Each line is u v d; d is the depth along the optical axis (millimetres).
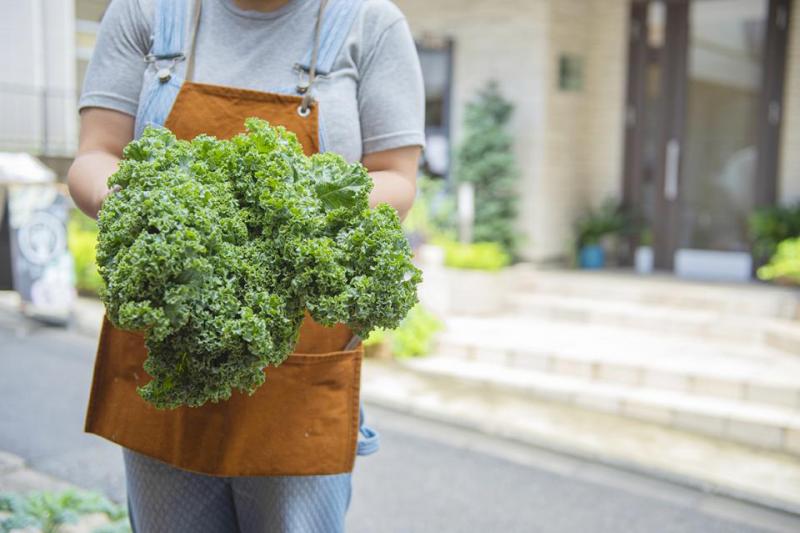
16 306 8430
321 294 1068
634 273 8797
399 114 1380
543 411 5551
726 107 8688
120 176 1047
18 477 3879
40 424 4875
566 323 7582
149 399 1017
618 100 9211
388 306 1086
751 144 8562
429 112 9422
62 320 7922
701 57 8789
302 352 1293
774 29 8305
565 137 8953
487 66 8930
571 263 9086
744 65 8531
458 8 9086
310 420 1293
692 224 8961
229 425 1273
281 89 1328
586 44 9219
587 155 9398
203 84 1279
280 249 1083
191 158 1089
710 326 6875
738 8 8508
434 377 6266
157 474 1370
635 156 9234
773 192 8430
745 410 5242
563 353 6215
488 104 8695
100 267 1015
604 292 7855
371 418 5348
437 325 6934
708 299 7328
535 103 8594
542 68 8523
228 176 1106
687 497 4227
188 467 1279
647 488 4336
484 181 8641
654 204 9062
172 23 1347
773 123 8398
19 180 6055
